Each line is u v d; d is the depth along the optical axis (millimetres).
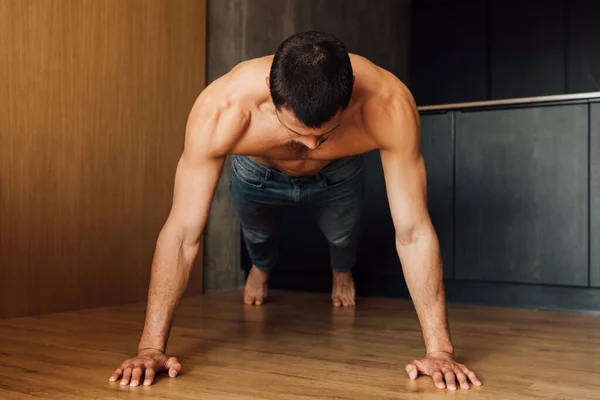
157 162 3195
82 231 2826
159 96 3207
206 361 1799
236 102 1623
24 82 2574
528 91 6262
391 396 1439
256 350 1956
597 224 2861
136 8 3082
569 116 2918
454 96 6500
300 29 4398
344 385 1537
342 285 3016
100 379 1583
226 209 3752
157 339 1673
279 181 2312
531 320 2602
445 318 1680
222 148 1633
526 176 3004
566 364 1776
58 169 2717
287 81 1299
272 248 2898
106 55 2928
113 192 2967
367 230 3354
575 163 2906
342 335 2221
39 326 2375
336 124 1354
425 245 1665
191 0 3404
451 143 3150
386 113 1626
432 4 6570
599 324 2508
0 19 2486
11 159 2531
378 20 5805
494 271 3059
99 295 2912
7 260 2525
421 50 6605
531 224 2990
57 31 2705
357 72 1628
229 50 3736
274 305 3023
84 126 2826
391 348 1994
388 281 3354
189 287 3461
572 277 2902
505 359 1841
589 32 6059
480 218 3092
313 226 3520
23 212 2582
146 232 3143
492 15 6371
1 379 1580
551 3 6172
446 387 1508
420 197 1670
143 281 3131
